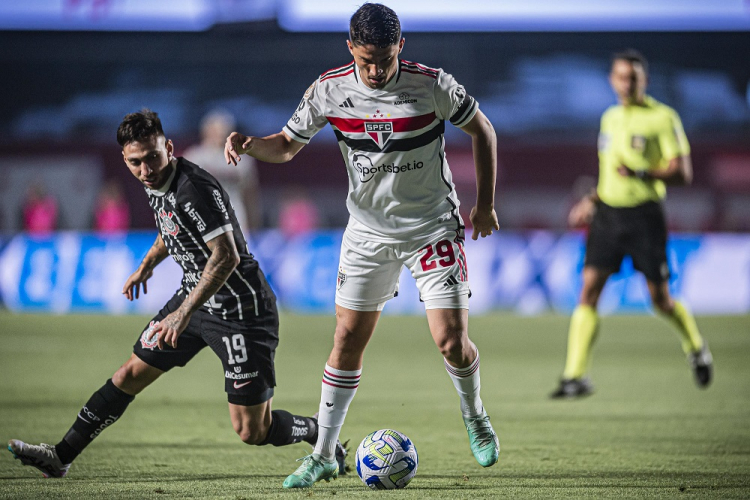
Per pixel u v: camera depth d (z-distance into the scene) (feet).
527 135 315.17
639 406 91.09
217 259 50.65
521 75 331.16
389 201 53.26
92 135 320.70
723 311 205.46
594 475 57.31
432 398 96.12
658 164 97.50
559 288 207.62
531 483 54.65
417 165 52.90
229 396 53.72
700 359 100.63
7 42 330.95
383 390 102.47
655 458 63.67
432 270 53.36
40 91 331.16
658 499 50.08
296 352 141.08
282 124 325.83
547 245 209.15
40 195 242.37
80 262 208.33
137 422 80.07
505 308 207.41
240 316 53.01
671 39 337.52
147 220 303.48
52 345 145.18
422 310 216.33
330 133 305.53
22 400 92.68
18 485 53.57
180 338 54.13
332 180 307.17
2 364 123.54
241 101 330.95
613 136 98.63
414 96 51.75
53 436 71.92
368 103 52.16
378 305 55.16
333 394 54.70
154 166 50.57
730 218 306.76
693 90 333.42
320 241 211.00
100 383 106.42
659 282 97.81
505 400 95.30
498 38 331.36
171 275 206.49
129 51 334.03
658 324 188.34
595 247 98.12
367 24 49.01
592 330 97.04
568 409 88.84
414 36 326.85
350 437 72.69
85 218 301.84
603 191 98.68
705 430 76.59
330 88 53.06
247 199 155.22
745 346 148.97
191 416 83.71
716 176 308.19
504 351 143.33
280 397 96.27
